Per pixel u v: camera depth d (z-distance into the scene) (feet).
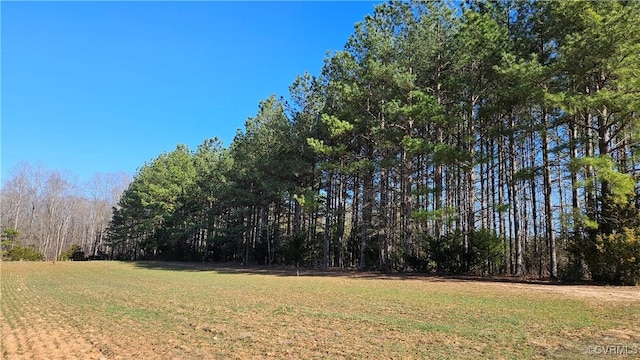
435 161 71.36
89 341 23.36
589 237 56.34
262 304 37.09
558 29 62.28
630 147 59.00
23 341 23.75
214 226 165.78
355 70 83.66
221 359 19.10
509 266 89.86
